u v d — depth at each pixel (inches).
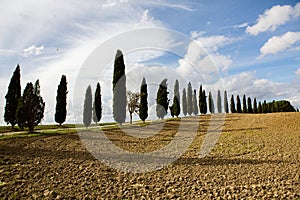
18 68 1071.6
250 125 954.7
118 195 236.4
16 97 1036.5
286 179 288.0
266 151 480.4
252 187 259.9
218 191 250.5
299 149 489.4
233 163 386.3
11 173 285.6
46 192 232.7
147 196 236.2
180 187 266.4
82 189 249.1
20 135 647.1
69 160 377.1
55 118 1130.0
